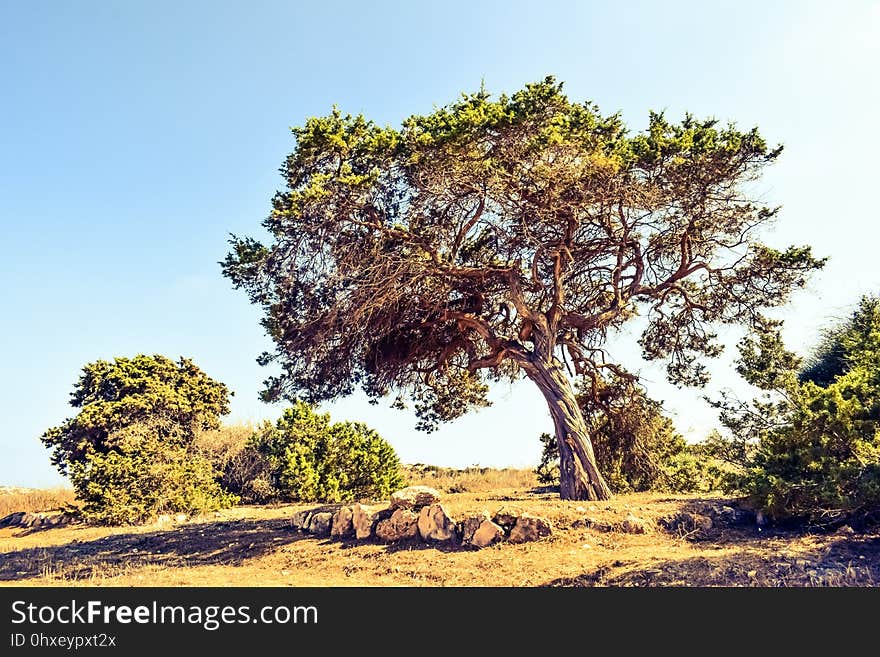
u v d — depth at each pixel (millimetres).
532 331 19328
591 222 18047
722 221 18062
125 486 22938
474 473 36625
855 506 11469
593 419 22781
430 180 15750
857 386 12766
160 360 30656
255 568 13266
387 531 14328
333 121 16109
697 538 13156
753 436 18375
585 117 15938
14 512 27766
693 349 22266
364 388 21578
